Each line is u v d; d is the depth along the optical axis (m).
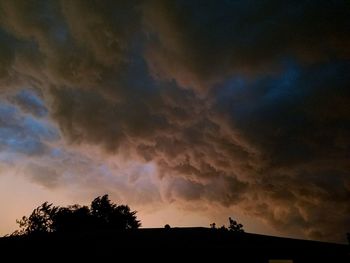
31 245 8.20
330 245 8.34
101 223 32.69
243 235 8.46
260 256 8.09
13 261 8.09
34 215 31.34
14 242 8.25
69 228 31.42
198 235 8.46
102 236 8.35
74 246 8.10
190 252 8.05
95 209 33.97
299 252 8.18
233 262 8.02
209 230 8.77
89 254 7.98
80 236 8.36
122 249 8.01
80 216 32.19
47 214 31.91
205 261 7.98
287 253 8.13
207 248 8.00
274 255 8.09
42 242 8.20
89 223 32.19
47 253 8.11
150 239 8.22
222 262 8.00
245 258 8.05
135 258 7.93
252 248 8.02
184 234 8.52
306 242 8.36
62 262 7.95
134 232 8.66
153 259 7.94
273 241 8.30
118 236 8.35
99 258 7.93
